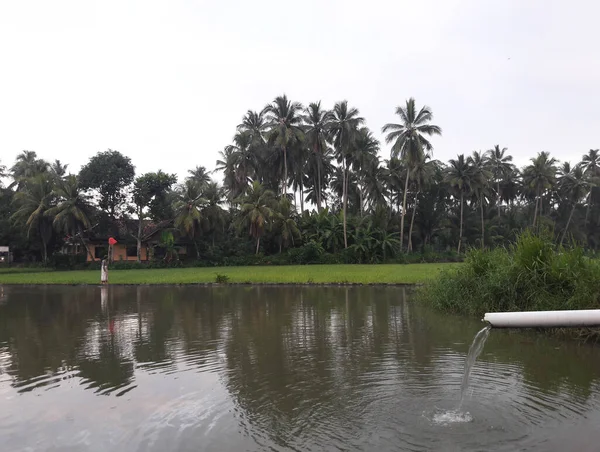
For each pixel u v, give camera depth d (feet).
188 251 176.14
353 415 19.20
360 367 26.43
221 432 17.72
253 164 172.04
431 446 16.20
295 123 164.96
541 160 203.31
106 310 53.93
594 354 28.84
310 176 201.98
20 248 175.01
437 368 25.93
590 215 244.01
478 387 22.47
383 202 199.11
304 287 79.92
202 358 29.32
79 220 155.94
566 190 219.41
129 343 34.45
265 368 26.61
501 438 16.70
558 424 17.78
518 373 24.77
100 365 28.07
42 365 28.32
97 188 163.02
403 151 161.17
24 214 154.40
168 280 94.63
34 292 80.84
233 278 93.56
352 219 173.27
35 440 17.40
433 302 49.60
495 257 46.85
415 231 212.84
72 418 19.45
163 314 49.65
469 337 34.45
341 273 100.58
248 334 37.06
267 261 158.92
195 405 20.68
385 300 58.39
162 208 165.58
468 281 46.73
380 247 162.71
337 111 157.69
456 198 218.18
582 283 34.01
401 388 22.50
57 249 180.86
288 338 35.12
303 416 19.20
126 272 131.23
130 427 18.38
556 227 227.81
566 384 22.74
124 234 172.96
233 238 170.40
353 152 169.99
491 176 198.70
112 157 163.22
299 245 167.22
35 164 189.78
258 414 19.48
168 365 27.76
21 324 44.52
